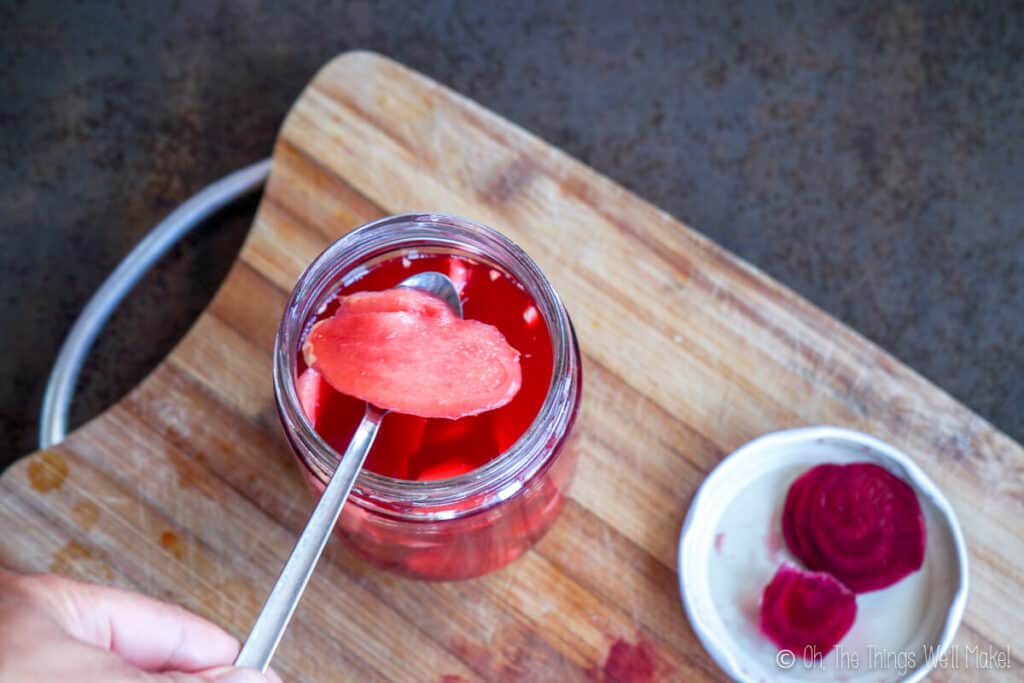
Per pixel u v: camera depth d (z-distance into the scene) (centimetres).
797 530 37
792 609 36
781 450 37
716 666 36
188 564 36
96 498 37
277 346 30
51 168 52
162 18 53
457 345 31
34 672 27
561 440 31
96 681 27
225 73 53
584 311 38
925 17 53
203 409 38
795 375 38
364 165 39
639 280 39
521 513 33
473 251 33
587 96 52
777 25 53
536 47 53
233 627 36
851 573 36
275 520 37
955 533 36
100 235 51
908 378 38
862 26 53
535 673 36
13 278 51
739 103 52
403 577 36
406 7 53
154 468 37
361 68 40
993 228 51
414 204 39
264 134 52
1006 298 50
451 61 53
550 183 39
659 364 38
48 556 36
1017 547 37
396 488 29
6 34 53
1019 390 50
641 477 37
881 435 38
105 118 52
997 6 53
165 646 31
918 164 52
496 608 36
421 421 31
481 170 39
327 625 36
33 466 37
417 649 36
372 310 31
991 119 52
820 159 52
